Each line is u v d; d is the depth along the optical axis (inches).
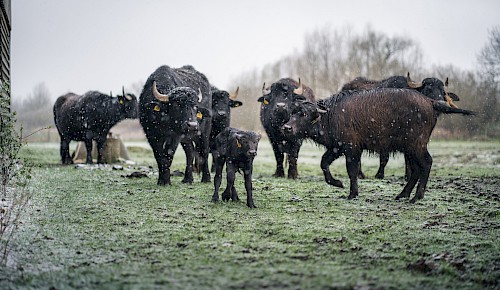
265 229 371.9
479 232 370.6
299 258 304.5
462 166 927.7
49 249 320.2
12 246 323.9
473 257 310.3
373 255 311.4
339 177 721.6
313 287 255.3
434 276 278.2
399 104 487.2
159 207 450.6
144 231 364.5
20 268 281.6
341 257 307.4
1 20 629.9
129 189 547.8
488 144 1647.4
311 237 351.9
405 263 298.4
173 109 546.9
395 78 700.7
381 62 2380.7
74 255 308.7
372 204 479.2
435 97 664.4
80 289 253.6
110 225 383.9
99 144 884.0
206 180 615.5
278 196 515.8
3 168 531.5
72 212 426.0
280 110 658.8
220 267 285.1
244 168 458.3
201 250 319.3
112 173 703.7
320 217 417.1
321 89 2460.6
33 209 431.5
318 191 553.6
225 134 465.1
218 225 384.5
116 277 268.8
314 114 502.0
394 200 502.3
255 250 320.2
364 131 494.9
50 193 513.3
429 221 403.9
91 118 860.6
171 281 262.8
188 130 540.4
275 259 299.9
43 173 685.9
